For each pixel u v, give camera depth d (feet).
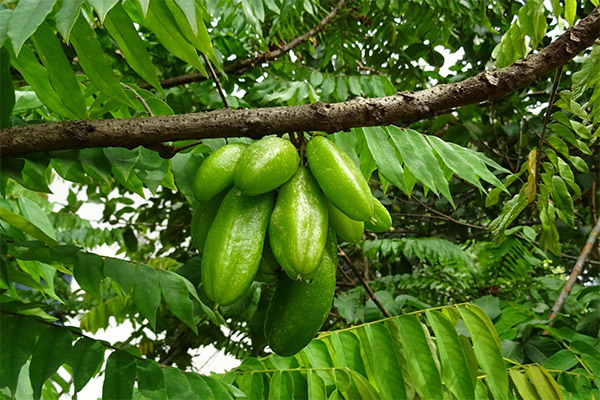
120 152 1.88
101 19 1.42
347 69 5.66
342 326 5.69
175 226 6.11
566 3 2.20
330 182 1.64
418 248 4.43
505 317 3.34
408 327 2.23
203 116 1.65
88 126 1.62
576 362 2.63
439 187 1.93
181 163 2.00
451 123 5.56
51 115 2.16
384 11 5.19
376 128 1.93
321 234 1.63
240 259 1.60
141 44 1.67
